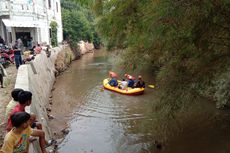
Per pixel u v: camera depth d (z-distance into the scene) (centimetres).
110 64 2836
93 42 5134
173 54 596
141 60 794
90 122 1109
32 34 2358
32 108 727
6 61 1380
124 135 963
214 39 511
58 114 1216
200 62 566
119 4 570
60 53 2612
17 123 348
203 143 857
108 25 649
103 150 864
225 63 564
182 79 627
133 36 633
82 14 4050
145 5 501
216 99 1111
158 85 719
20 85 809
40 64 1520
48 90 1527
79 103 1388
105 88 1675
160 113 687
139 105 1308
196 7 412
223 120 1011
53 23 2844
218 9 434
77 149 875
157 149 845
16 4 2052
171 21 438
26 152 376
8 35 2133
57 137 964
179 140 884
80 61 3216
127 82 1611
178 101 637
